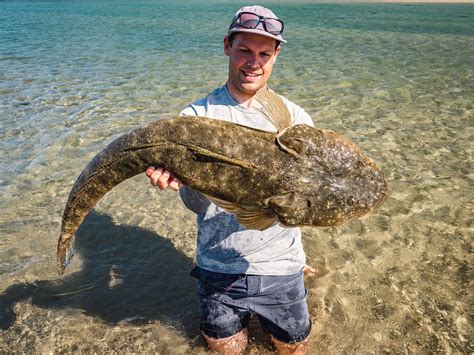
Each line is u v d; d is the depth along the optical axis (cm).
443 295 432
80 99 981
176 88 1073
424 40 1919
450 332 390
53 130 797
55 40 1880
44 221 548
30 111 900
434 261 479
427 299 428
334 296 438
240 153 293
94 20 2792
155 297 442
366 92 1063
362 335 392
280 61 1455
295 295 365
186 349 384
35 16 3097
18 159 691
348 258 489
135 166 307
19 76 1205
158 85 1102
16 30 2245
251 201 299
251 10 321
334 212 297
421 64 1403
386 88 1104
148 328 404
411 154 711
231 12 3419
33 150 720
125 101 966
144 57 1485
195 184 299
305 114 377
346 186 299
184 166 296
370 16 3133
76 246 513
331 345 383
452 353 369
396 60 1470
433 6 4388
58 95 1013
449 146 741
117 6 4350
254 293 358
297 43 1838
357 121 858
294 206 289
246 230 350
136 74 1227
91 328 401
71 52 1586
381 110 926
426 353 371
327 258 491
